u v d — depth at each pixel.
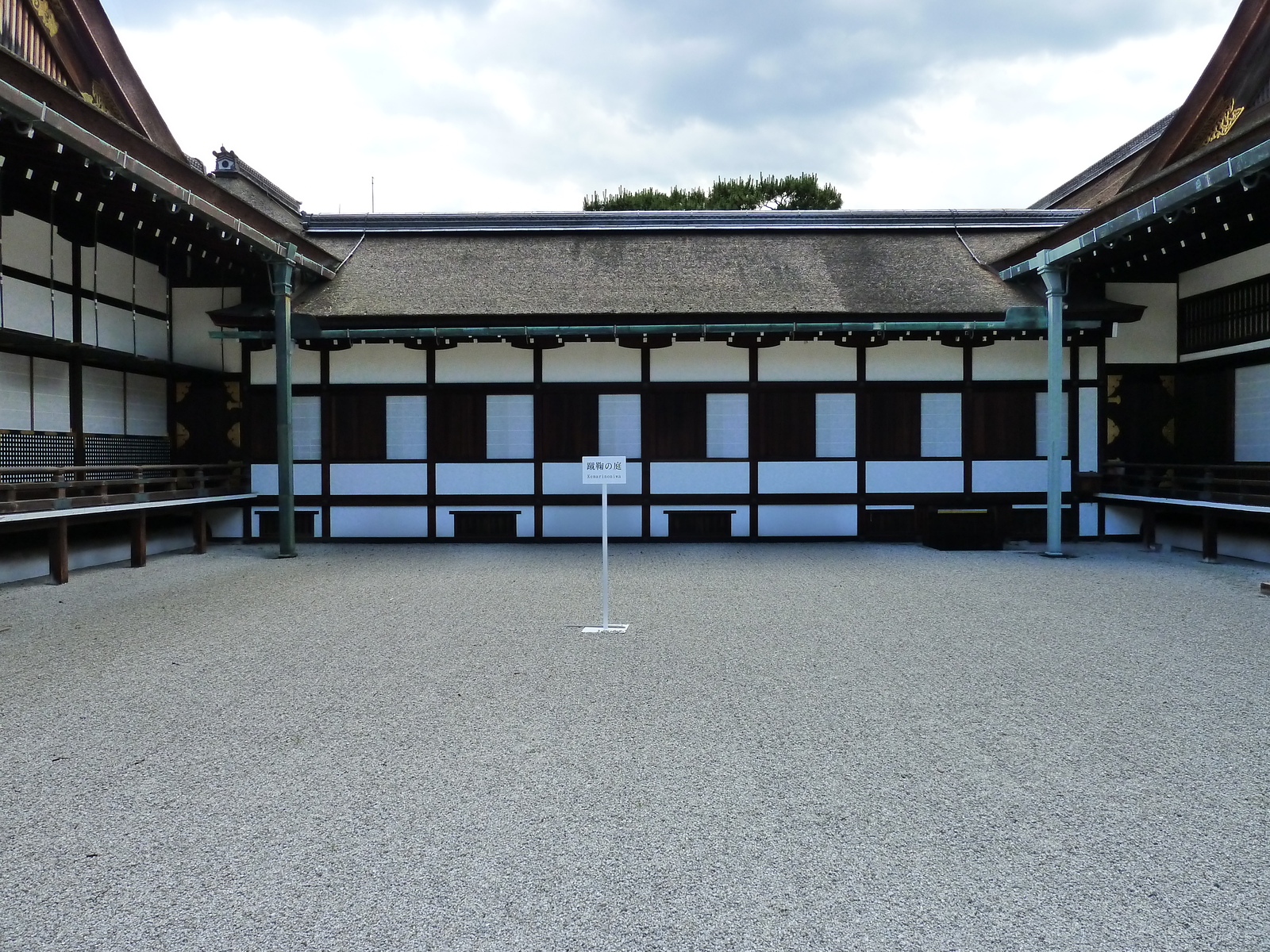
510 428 12.84
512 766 3.63
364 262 14.13
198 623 6.73
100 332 10.91
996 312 11.87
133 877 2.68
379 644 5.96
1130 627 6.48
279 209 15.71
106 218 10.11
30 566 9.12
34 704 4.52
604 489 6.54
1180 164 9.02
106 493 9.53
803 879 2.65
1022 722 4.20
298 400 12.84
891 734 4.03
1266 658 5.48
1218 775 3.50
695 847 2.87
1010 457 12.77
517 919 2.43
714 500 12.81
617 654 5.64
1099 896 2.54
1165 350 12.65
